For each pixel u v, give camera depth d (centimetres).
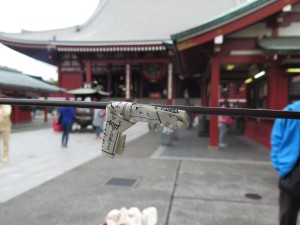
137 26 2630
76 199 403
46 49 2194
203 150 836
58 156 745
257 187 466
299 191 234
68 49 2158
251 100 1209
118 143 82
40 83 1797
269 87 830
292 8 781
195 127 1683
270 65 802
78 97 1642
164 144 937
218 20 709
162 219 338
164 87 2934
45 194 422
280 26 789
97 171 568
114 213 229
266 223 330
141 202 393
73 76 2388
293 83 792
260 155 754
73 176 528
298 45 711
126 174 545
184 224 326
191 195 424
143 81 2959
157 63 2494
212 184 481
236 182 494
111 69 2567
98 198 407
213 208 374
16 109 1956
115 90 3002
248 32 802
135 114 79
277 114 74
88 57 2323
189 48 795
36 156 745
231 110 76
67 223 326
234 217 346
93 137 1219
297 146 238
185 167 607
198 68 1370
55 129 1459
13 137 1201
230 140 1078
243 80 1348
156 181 497
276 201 401
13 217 340
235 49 809
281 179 251
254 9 702
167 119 76
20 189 446
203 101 1501
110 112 82
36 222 327
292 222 249
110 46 2127
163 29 2592
